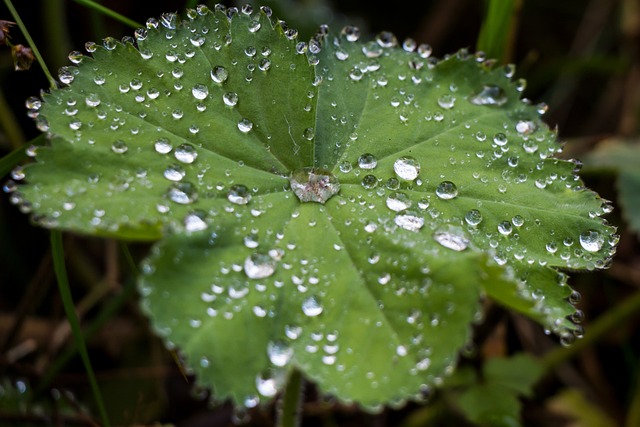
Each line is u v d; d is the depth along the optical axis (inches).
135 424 11.0
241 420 9.4
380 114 10.2
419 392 9.0
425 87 10.3
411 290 9.3
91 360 12.1
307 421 11.9
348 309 9.3
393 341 9.2
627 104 14.8
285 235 9.5
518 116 10.3
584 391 12.7
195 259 9.2
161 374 11.6
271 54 10.1
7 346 11.3
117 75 9.8
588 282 13.1
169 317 9.0
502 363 11.8
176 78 9.9
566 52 16.2
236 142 9.8
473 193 9.9
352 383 9.1
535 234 9.8
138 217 9.2
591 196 10.0
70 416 11.1
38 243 12.7
